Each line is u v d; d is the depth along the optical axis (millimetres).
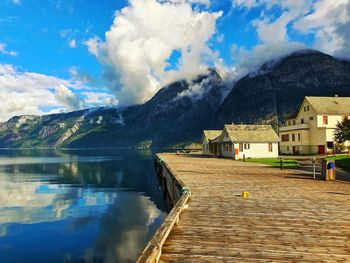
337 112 66562
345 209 12633
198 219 10852
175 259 7102
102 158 121312
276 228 9750
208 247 7922
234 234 9062
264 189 18328
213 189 18312
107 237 19422
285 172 29266
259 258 7199
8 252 17047
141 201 30953
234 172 29438
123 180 48750
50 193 36406
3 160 114688
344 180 22812
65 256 16422
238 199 14938
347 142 63000
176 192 21281
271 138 60594
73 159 116125
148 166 76812
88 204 29609
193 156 70000
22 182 47156
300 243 8312
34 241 18859
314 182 21656
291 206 13211
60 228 21516
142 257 6230
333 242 8414
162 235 7812
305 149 68438
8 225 22344
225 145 64375
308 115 69688
